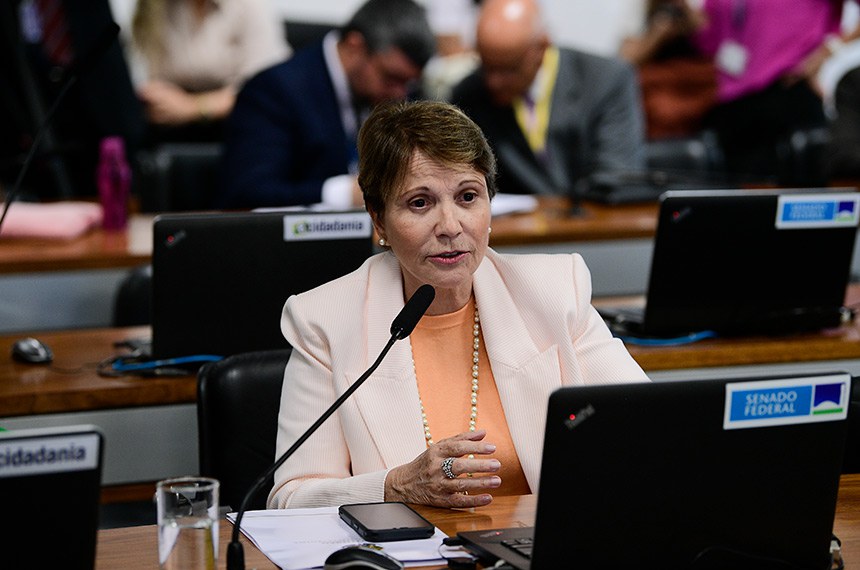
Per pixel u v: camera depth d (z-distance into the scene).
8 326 9.51
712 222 6.93
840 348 7.31
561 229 10.52
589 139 13.19
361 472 4.96
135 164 13.75
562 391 3.54
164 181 11.91
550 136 13.05
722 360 7.11
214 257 6.70
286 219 6.76
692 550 3.76
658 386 3.62
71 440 3.40
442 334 5.21
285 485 4.95
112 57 13.67
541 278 5.21
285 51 14.88
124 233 10.70
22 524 3.38
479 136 4.90
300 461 4.99
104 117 13.62
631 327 7.41
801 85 15.66
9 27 12.35
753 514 3.79
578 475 3.60
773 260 7.11
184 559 3.76
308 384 5.11
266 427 5.52
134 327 8.22
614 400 3.58
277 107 12.20
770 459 3.77
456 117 4.89
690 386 3.65
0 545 3.37
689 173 13.23
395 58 12.26
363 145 4.98
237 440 5.48
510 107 13.02
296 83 12.27
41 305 9.57
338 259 6.86
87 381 6.77
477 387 5.15
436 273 4.87
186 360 6.76
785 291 7.23
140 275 8.30
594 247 10.63
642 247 10.80
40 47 13.42
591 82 13.16
